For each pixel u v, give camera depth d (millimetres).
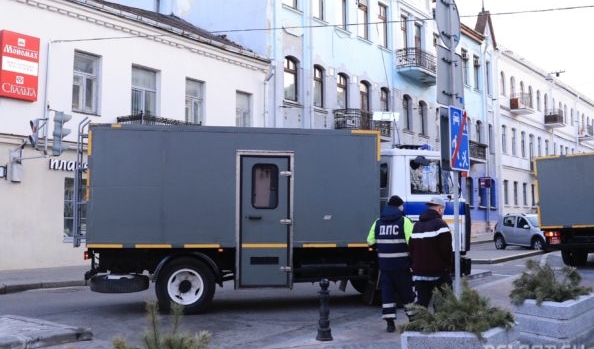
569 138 57594
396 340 7949
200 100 22422
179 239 9969
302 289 13484
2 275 15508
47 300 12148
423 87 34750
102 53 19078
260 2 24766
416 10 34094
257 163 10234
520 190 46156
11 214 16609
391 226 8570
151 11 26609
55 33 17797
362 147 10500
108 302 11758
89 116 18656
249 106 24141
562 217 17891
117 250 10094
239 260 10086
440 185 11406
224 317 9930
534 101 49812
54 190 17688
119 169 9938
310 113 25938
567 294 6965
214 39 23391
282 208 10219
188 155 10086
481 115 40969
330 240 10273
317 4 27234
